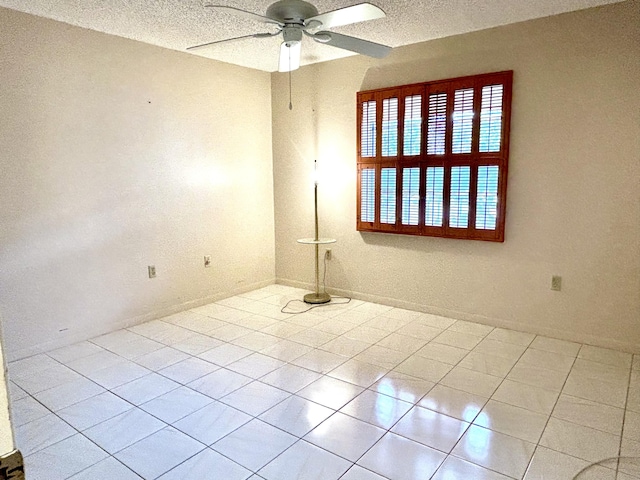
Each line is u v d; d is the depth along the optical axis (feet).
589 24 10.23
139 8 9.80
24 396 8.79
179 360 10.46
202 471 6.61
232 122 15.17
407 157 13.19
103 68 11.57
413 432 7.52
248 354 10.77
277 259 17.30
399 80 13.25
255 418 8.00
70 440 7.38
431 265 13.42
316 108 15.24
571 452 6.95
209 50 13.29
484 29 11.60
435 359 10.37
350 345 11.27
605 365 9.93
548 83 10.89
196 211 14.33
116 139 12.03
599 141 10.44
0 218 10.02
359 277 15.08
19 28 9.98
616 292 10.64
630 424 7.68
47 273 10.91
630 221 10.29
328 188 15.35
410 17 10.65
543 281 11.58
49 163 10.73
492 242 12.21
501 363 10.11
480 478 6.39
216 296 15.21
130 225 12.57
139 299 12.96
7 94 9.91
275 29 11.23
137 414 8.16
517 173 11.60
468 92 11.92
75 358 10.58
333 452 7.02
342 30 11.66
